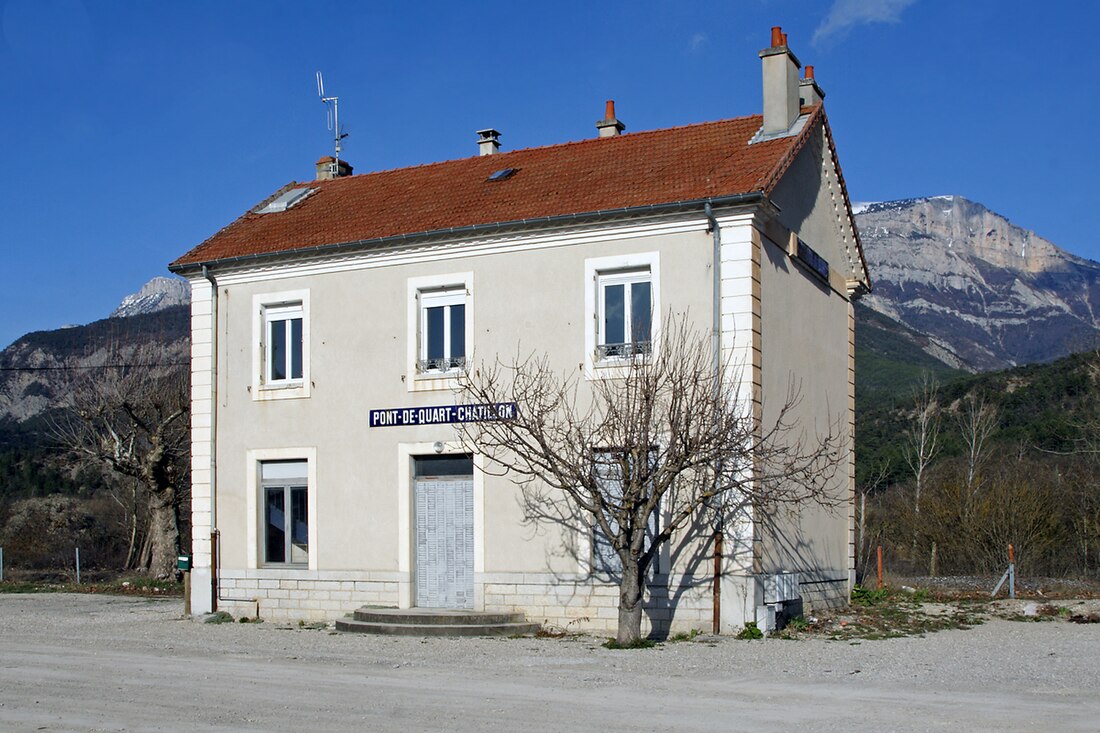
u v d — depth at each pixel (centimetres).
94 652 1577
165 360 3709
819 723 997
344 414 2025
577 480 1656
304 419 2059
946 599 2388
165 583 3106
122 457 3306
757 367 1744
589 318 1831
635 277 1825
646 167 1978
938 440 5544
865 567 3462
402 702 1120
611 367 1803
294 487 2084
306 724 1016
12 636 1812
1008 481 3594
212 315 2156
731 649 1535
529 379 1859
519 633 1791
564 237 1864
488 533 1883
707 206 1745
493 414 1728
